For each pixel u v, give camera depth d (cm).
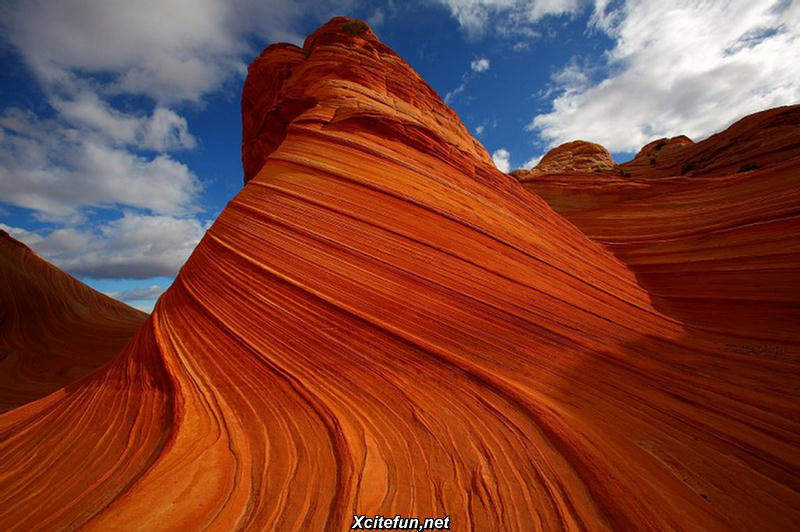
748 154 1886
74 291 2948
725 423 474
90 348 2216
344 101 1362
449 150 1138
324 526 303
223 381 524
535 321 691
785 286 847
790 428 455
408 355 564
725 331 833
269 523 304
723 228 1155
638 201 1764
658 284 1155
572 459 391
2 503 358
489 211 1002
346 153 1004
